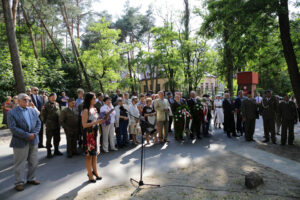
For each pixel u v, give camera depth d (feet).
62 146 24.52
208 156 19.79
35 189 13.12
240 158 19.03
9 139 28.35
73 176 15.17
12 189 13.19
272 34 28.48
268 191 12.34
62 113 19.47
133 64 80.84
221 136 29.48
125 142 24.27
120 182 13.98
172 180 14.16
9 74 51.83
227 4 25.79
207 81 111.45
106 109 21.31
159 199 11.53
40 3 59.98
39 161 18.71
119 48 78.48
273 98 25.12
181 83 72.28
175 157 19.56
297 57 29.14
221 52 49.42
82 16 90.74
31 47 91.66
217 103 35.09
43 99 25.34
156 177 14.78
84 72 72.59
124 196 11.94
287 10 21.97
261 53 30.86
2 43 69.62
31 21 78.33
